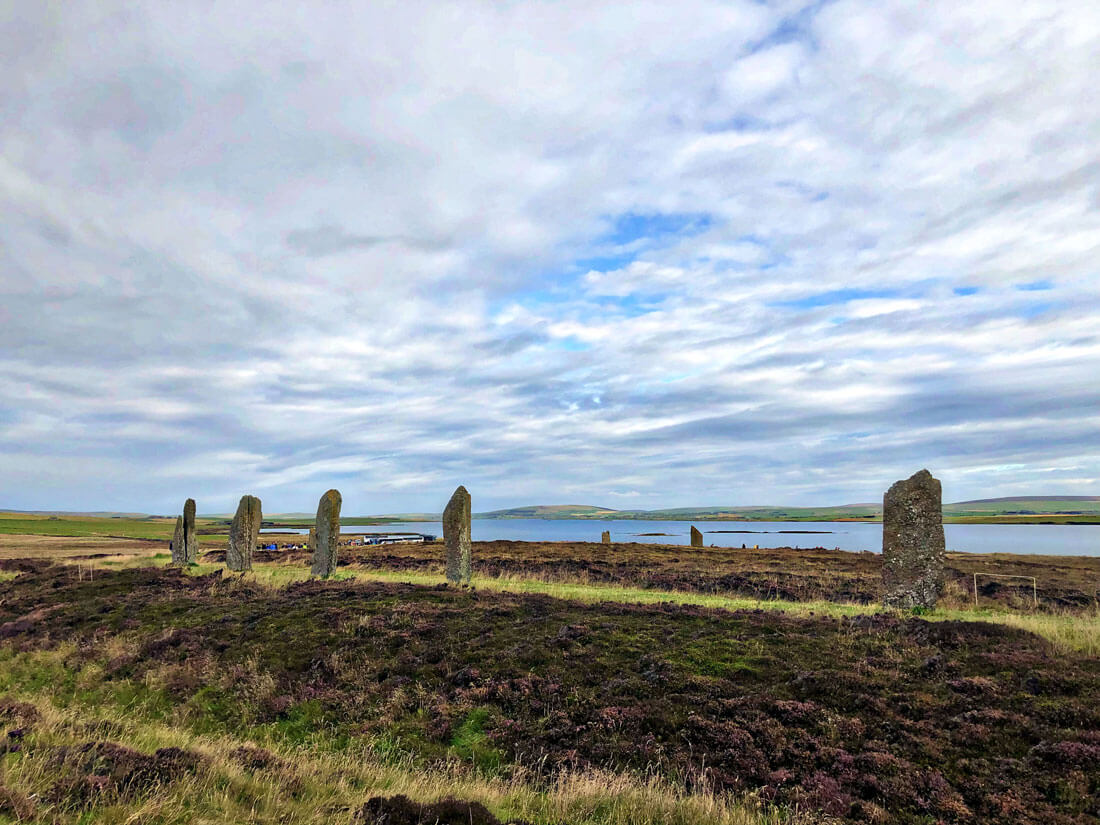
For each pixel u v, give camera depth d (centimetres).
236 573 3366
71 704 1700
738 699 1359
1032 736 1098
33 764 911
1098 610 2370
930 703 1259
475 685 1593
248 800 909
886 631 1683
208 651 1981
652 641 1762
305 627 2119
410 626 2056
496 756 1296
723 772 1130
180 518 4247
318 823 838
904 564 2217
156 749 1133
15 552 5778
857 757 1110
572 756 1234
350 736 1436
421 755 1329
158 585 3075
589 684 1545
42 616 2605
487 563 4378
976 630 1606
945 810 954
